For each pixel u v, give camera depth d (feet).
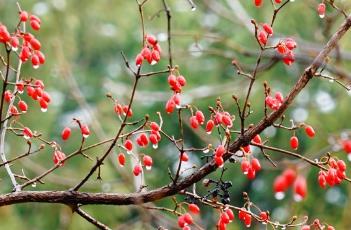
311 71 14.32
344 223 33.86
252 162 14.06
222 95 39.81
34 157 38.78
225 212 14.05
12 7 40.73
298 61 27.50
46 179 33.47
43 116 39.24
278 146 42.83
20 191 14.16
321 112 35.53
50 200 14.16
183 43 40.81
